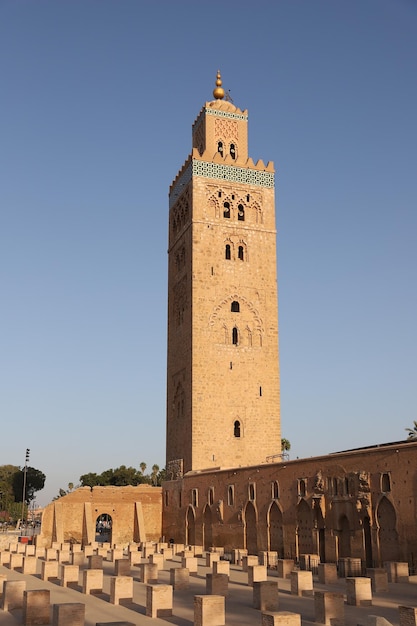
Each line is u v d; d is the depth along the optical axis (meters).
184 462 72.50
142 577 39.31
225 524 62.12
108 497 77.81
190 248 76.25
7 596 30.61
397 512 41.31
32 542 77.50
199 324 73.50
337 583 37.56
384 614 27.41
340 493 46.84
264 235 78.88
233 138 81.69
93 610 29.47
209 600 25.22
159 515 78.06
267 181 80.75
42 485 155.50
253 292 76.56
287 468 53.72
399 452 41.75
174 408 76.50
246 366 74.00
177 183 83.50
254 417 72.88
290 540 52.16
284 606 29.98
